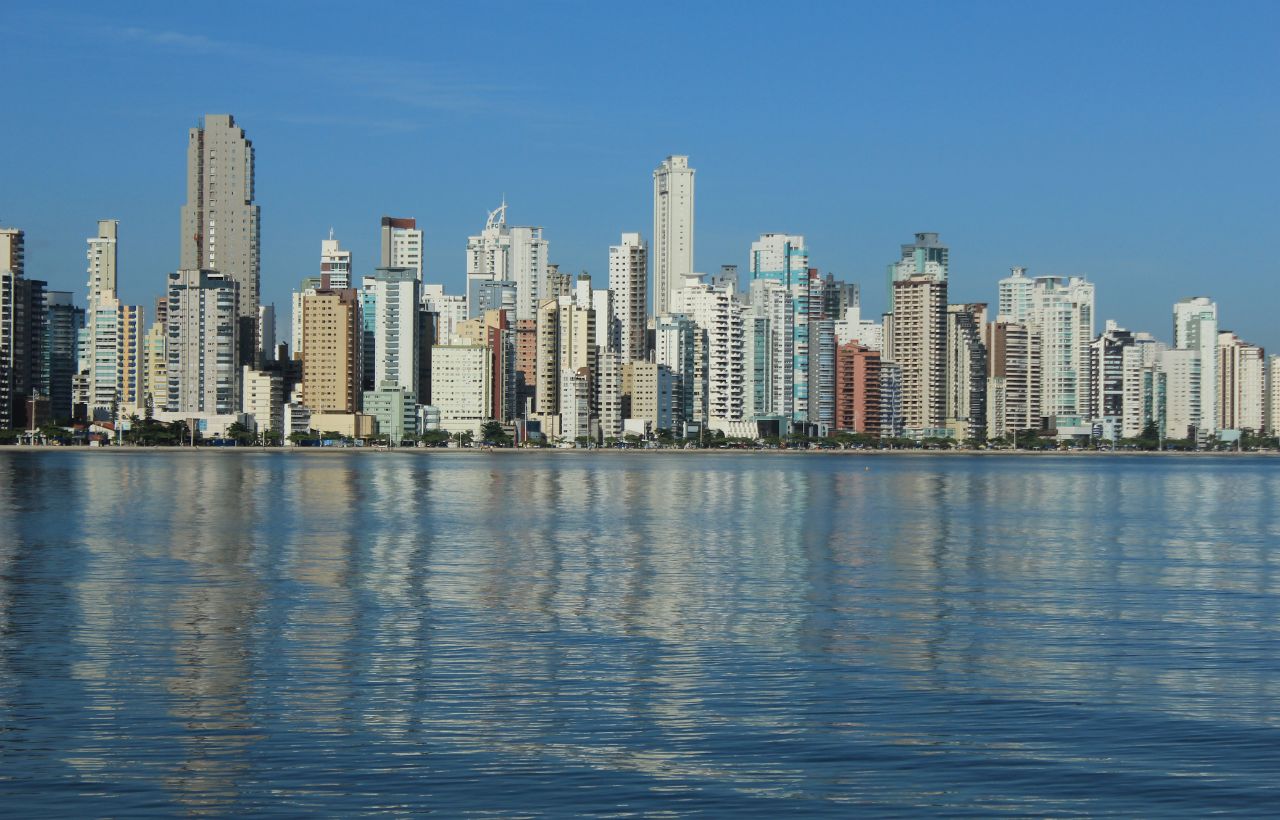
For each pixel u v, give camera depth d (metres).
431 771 41.44
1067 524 150.50
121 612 73.69
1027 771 41.69
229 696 51.41
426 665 57.97
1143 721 48.00
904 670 57.34
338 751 43.59
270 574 93.12
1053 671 57.12
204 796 38.94
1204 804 38.66
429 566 99.50
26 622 69.75
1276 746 44.69
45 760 42.38
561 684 54.06
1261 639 65.81
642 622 71.06
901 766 42.22
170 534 127.31
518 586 87.12
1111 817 37.59
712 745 44.59
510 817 37.28
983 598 82.00
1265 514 171.62
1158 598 82.31
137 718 47.81
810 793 39.44
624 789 39.75
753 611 75.62
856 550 115.50
